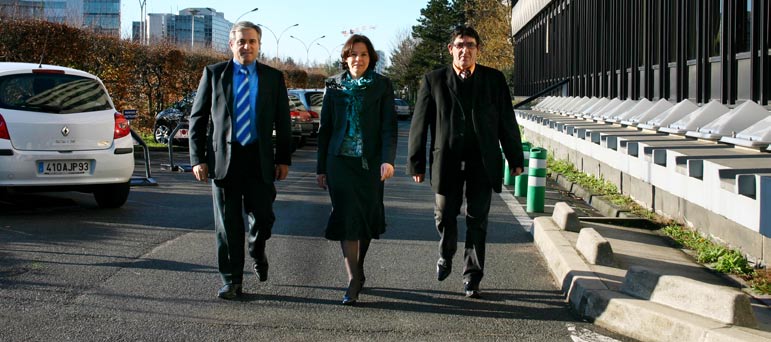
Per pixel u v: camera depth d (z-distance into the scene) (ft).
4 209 35.47
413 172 20.89
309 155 74.90
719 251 24.93
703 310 16.88
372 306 19.93
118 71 69.87
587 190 43.88
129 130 35.63
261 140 19.88
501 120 20.65
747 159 28.73
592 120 66.33
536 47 141.08
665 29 58.34
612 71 76.43
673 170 29.30
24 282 21.84
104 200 35.91
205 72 20.35
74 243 27.50
